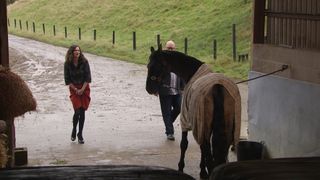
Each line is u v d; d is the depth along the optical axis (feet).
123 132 32.35
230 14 98.07
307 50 21.04
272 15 24.89
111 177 8.26
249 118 26.23
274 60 23.77
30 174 8.39
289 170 8.10
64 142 29.53
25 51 92.53
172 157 26.23
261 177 7.83
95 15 131.95
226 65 67.62
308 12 21.88
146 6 124.67
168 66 22.21
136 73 65.31
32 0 174.19
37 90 51.06
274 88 23.73
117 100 45.19
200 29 95.35
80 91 28.78
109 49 93.30
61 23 136.15
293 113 22.09
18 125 34.40
